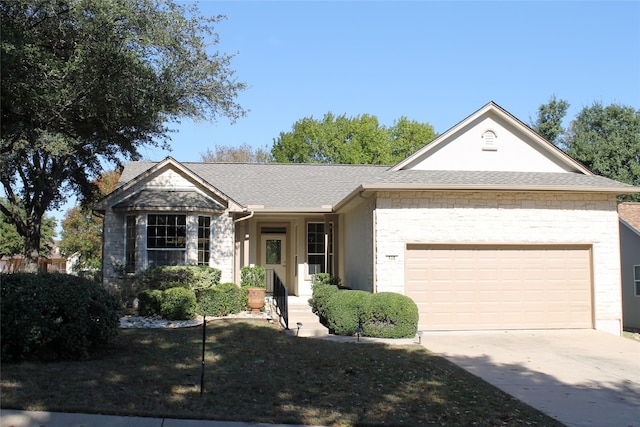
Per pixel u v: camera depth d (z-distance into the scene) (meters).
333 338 12.74
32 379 7.90
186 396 7.49
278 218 21.11
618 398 8.54
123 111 12.98
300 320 14.77
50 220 43.66
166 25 13.46
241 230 19.78
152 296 15.19
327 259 20.28
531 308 14.66
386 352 11.18
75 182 22.78
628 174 34.44
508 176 15.42
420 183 14.00
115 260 17.84
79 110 12.74
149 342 11.21
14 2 11.26
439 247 14.48
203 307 15.73
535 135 16.20
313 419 6.85
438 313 14.36
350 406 7.46
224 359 9.87
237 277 19.22
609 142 35.00
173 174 18.47
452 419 7.11
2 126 12.55
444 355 11.39
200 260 18.17
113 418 6.59
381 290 14.13
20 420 6.40
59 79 11.80
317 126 46.94
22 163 19.30
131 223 17.97
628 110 35.38
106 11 11.72
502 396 8.39
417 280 14.33
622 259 21.95
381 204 14.30
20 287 8.98
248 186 21.56
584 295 14.86
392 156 47.47
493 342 12.98
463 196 14.52
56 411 6.69
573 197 14.84
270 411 7.08
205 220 18.41
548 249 14.82
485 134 16.36
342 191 21.31
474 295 14.50
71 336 9.13
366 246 15.51
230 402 7.35
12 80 11.05
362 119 46.62
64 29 12.09
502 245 14.59
